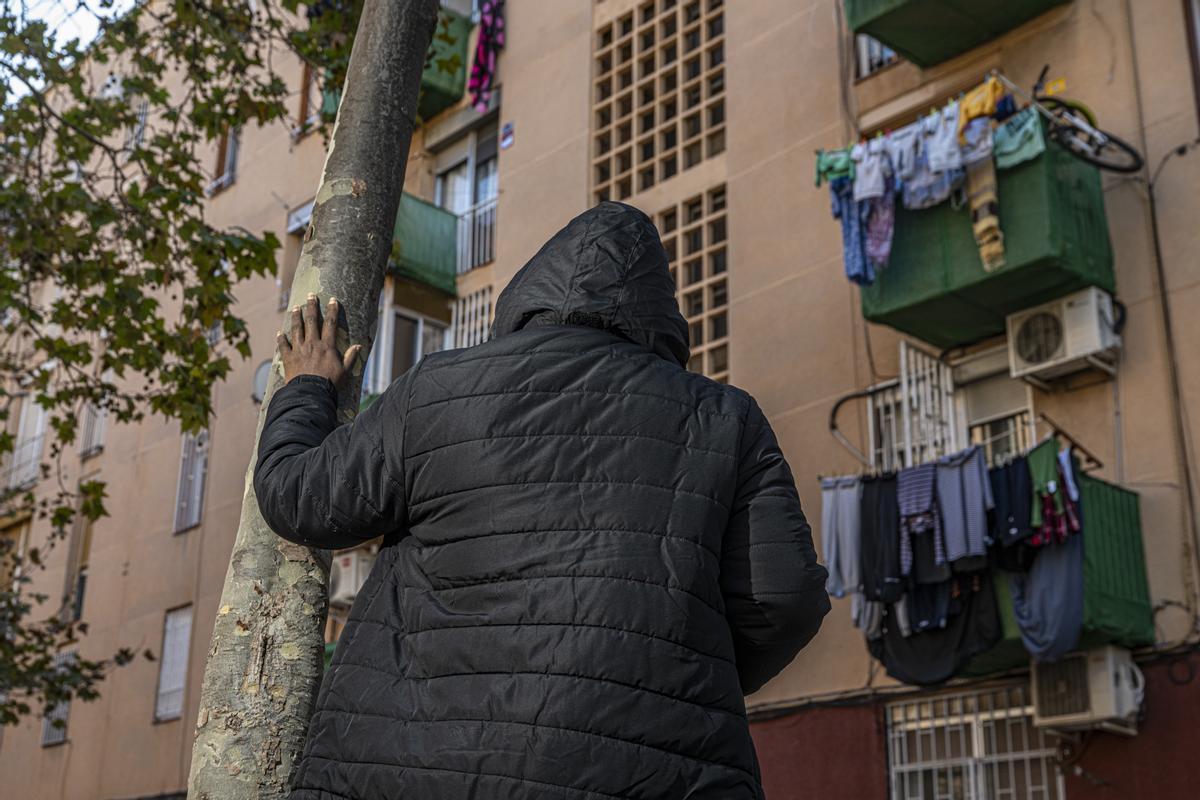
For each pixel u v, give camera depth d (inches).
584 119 655.1
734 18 592.4
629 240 94.1
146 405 885.8
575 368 87.3
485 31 717.9
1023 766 407.5
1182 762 369.7
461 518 83.7
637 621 78.9
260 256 444.1
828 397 496.7
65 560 916.6
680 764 76.4
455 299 700.0
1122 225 426.0
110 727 808.3
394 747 78.2
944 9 466.9
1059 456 373.4
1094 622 363.9
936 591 399.2
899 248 438.0
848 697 455.8
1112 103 440.8
